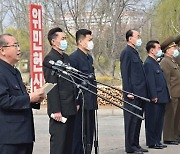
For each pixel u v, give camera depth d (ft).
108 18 57.06
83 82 16.16
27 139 12.75
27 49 76.95
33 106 13.37
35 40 31.89
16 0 63.16
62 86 16.53
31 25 31.63
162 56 25.02
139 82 21.40
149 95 22.68
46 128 31.65
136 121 21.35
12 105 12.39
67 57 17.51
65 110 16.61
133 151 21.67
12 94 12.72
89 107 18.16
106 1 55.83
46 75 16.52
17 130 12.56
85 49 19.34
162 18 61.21
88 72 19.01
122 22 62.64
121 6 56.70
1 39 12.85
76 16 53.98
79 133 18.86
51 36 17.10
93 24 58.23
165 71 24.49
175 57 25.61
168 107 24.49
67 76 16.52
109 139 26.58
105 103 41.32
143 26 64.69
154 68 22.90
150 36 67.82
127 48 21.42
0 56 12.96
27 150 13.20
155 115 22.97
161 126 23.39
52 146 16.80
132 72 21.29
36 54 31.96
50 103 16.44
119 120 35.86
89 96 18.13
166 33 60.70
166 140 24.57
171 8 60.29
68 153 17.26
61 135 16.66
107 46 59.41
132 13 63.46
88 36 19.21
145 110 23.07
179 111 24.99
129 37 21.52
